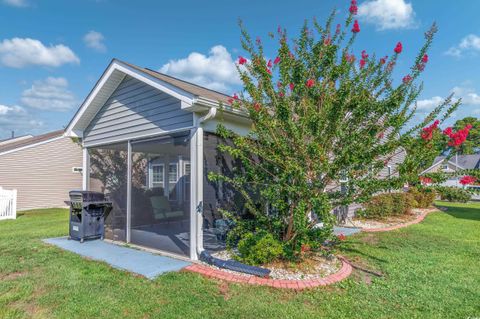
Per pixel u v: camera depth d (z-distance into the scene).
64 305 3.63
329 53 4.98
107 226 7.91
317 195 4.70
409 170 4.53
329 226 4.83
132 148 7.33
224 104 5.43
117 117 7.40
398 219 10.86
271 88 4.91
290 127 4.50
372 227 9.34
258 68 4.95
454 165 28.62
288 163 4.64
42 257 5.63
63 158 16.36
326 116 4.62
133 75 6.36
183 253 5.81
